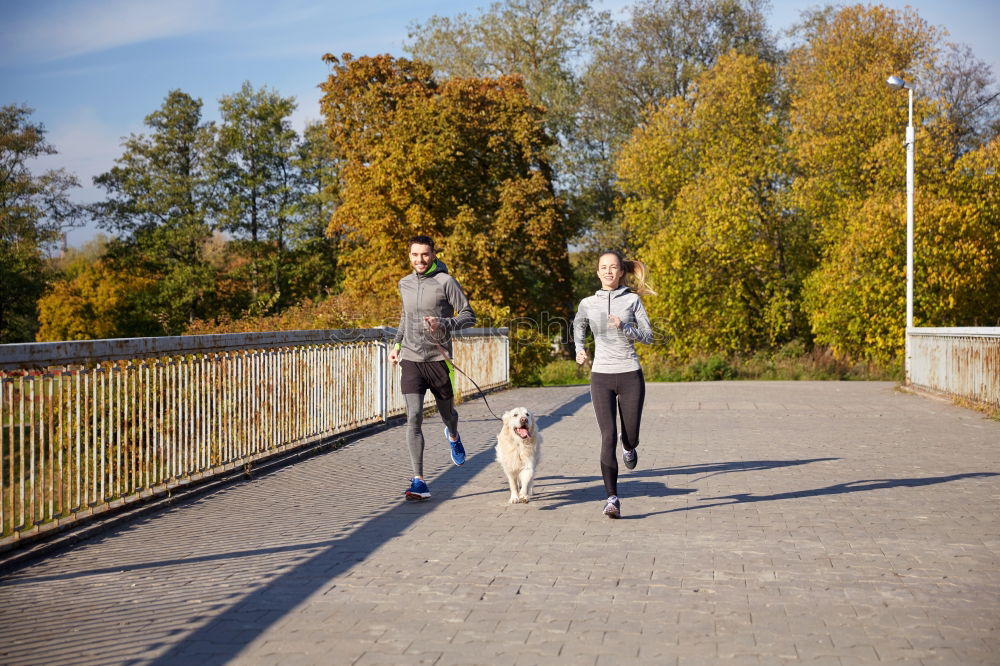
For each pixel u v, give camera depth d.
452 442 7.95
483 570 5.14
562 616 4.27
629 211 39.56
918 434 11.91
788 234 40.72
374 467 9.24
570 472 8.84
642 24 44.88
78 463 6.20
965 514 6.64
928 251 30.05
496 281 35.66
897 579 4.87
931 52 35.97
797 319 40.53
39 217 54.22
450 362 7.58
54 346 5.96
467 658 3.72
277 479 8.52
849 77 34.72
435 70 47.22
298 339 10.02
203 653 3.83
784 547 5.64
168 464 7.41
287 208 54.44
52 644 3.97
